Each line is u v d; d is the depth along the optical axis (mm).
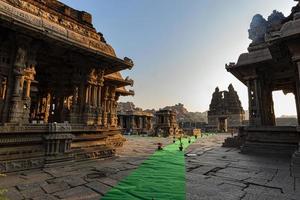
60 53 11172
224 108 69625
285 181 6539
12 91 8641
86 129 11203
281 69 16203
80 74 12492
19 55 8719
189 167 8992
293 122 61875
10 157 7797
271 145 13398
